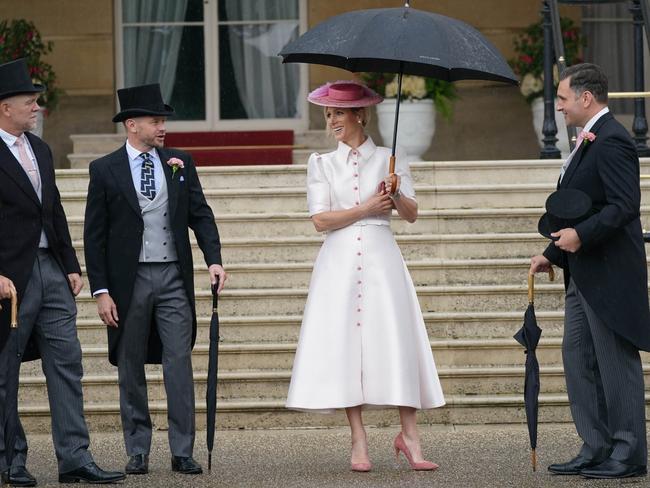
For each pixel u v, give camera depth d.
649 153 36.34
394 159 24.42
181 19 47.69
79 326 31.95
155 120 24.86
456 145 45.91
